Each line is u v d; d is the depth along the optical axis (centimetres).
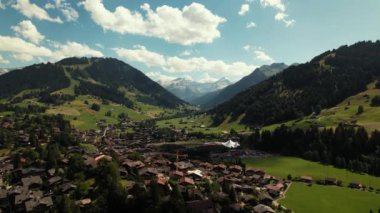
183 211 12544
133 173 16725
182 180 15562
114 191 13438
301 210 15100
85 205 13450
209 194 14488
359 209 15512
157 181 14475
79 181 15638
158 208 12594
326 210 15212
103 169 15662
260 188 17750
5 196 14962
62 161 18212
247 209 13900
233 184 17012
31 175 17262
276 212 14388
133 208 13012
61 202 12975
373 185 19762
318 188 18900
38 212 13788
